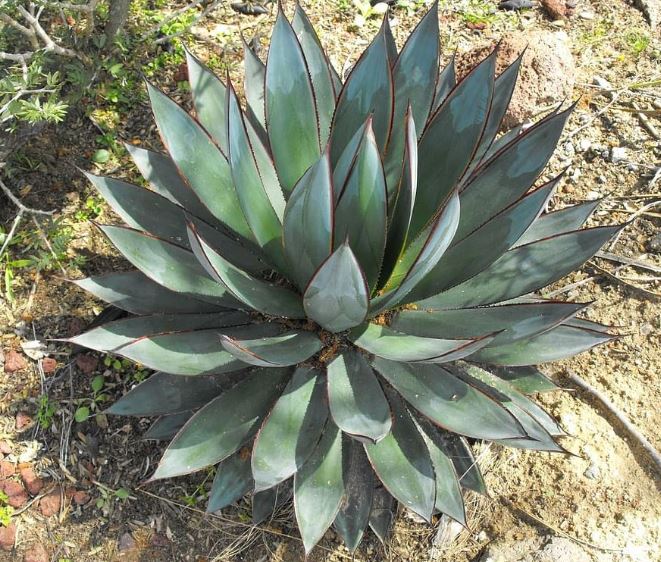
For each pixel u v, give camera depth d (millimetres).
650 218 940
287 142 726
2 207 929
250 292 652
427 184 725
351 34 1127
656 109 1034
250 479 691
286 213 625
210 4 1125
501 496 787
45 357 841
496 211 713
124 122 1004
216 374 653
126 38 1035
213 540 769
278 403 651
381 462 641
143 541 768
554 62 994
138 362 620
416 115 730
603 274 913
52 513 776
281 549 765
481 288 705
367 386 653
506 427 598
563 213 760
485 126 687
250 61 799
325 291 581
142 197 733
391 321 711
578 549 743
